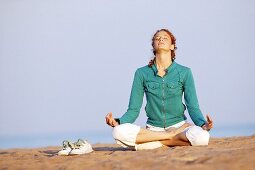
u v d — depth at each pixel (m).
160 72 6.57
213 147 5.83
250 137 7.84
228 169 4.33
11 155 6.87
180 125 6.51
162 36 6.56
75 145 6.21
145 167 4.70
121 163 4.95
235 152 4.99
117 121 6.51
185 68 6.62
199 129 6.19
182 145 6.33
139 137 6.30
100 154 6.00
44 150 8.34
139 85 6.70
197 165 4.57
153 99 6.55
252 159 4.57
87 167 4.96
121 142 6.38
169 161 4.86
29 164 5.46
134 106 6.67
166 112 6.52
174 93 6.48
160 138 6.30
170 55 6.67
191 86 6.58
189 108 6.56
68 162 5.35
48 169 5.06
